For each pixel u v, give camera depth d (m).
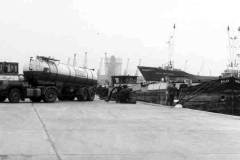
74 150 7.65
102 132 10.43
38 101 26.84
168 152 7.69
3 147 7.75
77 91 30.53
